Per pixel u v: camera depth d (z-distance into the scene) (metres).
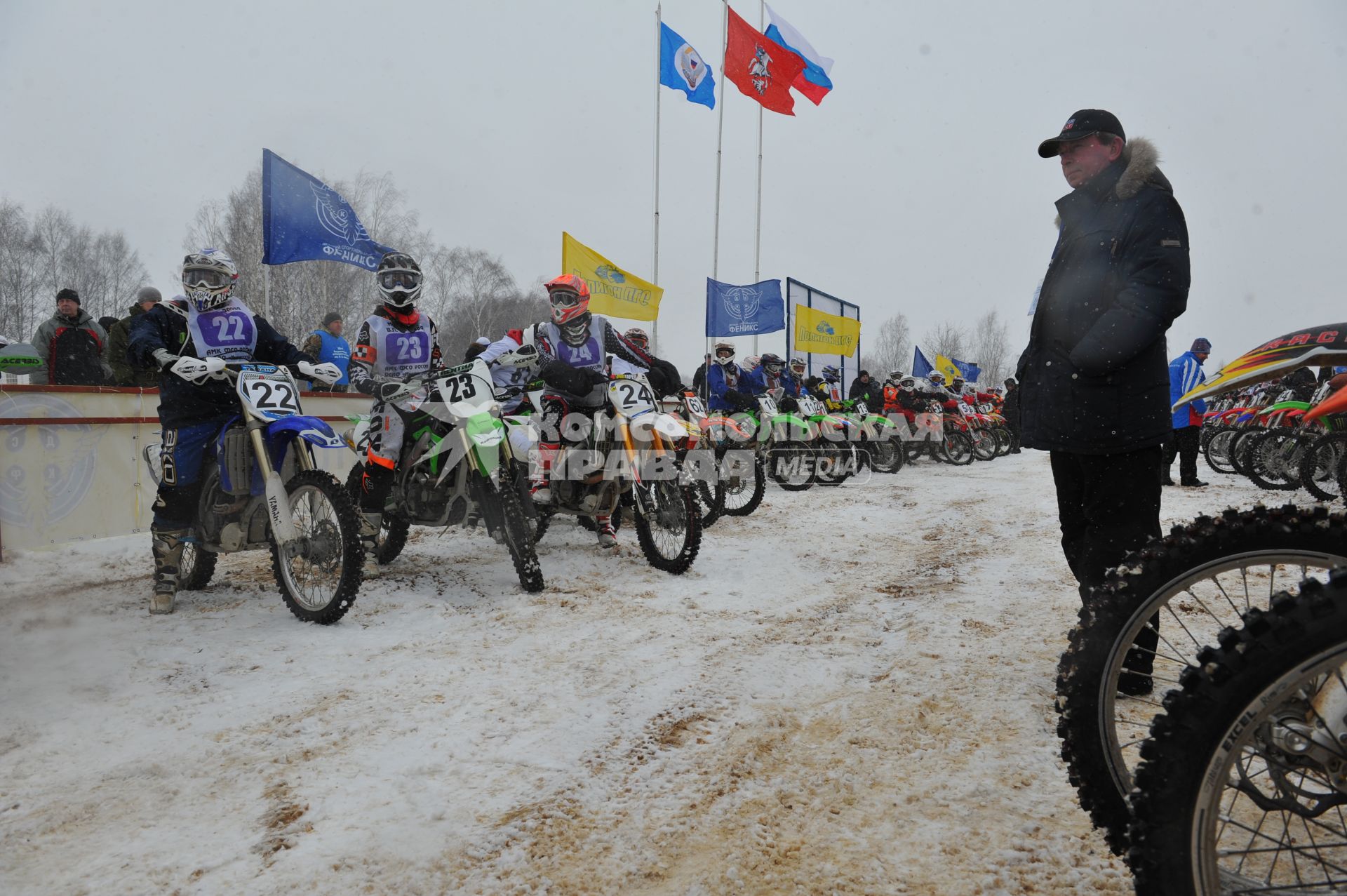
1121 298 2.79
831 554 5.88
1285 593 1.44
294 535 4.13
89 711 2.95
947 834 2.12
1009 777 2.41
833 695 3.08
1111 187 3.06
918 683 3.19
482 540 6.39
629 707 2.99
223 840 2.12
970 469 13.99
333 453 8.39
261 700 3.05
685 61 16.36
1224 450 11.51
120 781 2.43
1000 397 20.38
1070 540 3.35
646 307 12.20
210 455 4.31
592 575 5.19
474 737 2.73
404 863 2.01
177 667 3.42
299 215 8.41
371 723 2.84
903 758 2.55
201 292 4.20
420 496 4.84
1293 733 1.50
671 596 4.65
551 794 2.35
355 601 4.34
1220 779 1.42
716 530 7.06
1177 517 7.37
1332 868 1.62
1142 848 1.46
